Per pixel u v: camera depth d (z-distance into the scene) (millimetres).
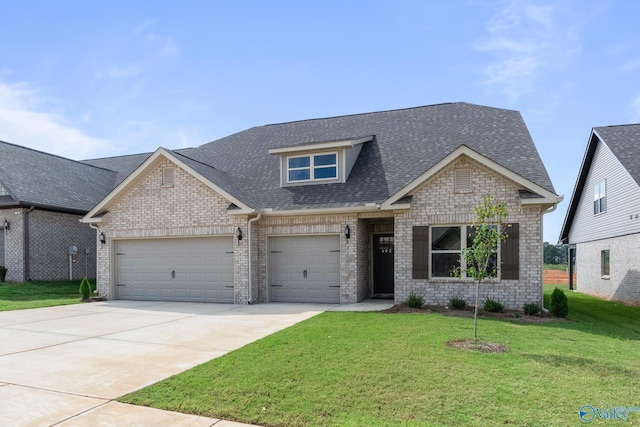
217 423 4664
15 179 19797
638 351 7523
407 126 17812
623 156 17828
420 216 12938
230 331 9516
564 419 4547
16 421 4699
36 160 22781
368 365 6336
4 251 19734
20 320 11305
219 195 15008
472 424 4457
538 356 6902
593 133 20578
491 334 8531
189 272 15602
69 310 13258
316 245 14773
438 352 7023
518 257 12047
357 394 5270
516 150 14188
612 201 19078
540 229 11938
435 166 12570
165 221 15711
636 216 16562
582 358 6844
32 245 19562
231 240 15086
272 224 15023
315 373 6043
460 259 12625
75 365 6855
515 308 12062
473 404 4926
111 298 16328
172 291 15789
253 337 8844
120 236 16297
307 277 14836
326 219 14422
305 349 7379
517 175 11844
